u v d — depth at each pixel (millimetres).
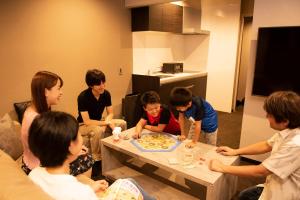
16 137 1957
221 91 5184
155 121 2342
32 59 2850
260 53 2562
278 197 1285
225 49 4945
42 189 919
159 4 3816
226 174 1627
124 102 3754
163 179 2172
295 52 2340
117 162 2387
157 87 3916
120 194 1097
